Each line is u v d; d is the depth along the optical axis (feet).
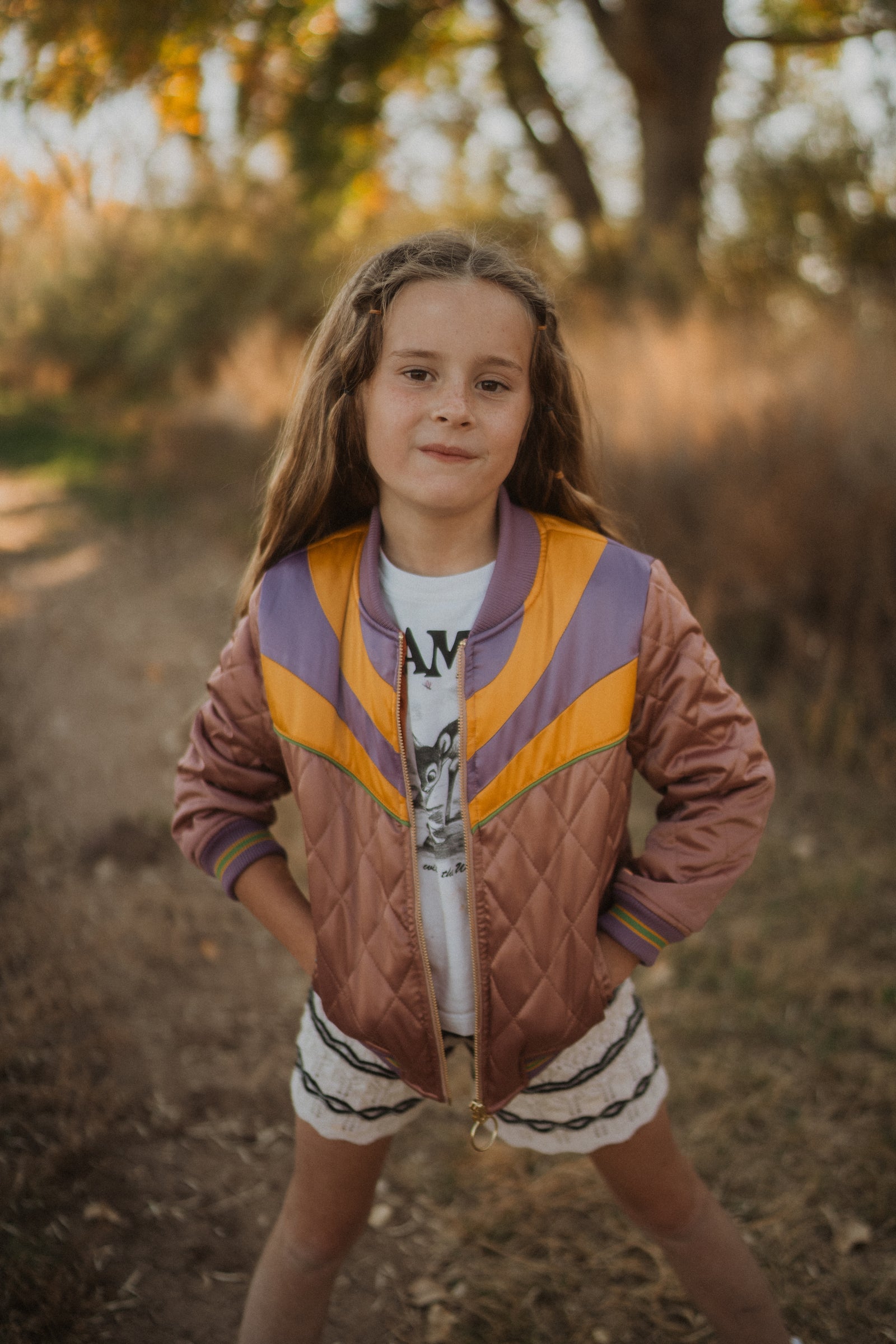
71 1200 6.82
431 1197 6.89
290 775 4.27
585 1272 6.32
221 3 25.93
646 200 33.76
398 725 4.02
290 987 9.22
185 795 4.64
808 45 33.27
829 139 25.43
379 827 4.09
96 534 25.80
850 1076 7.75
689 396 16.30
